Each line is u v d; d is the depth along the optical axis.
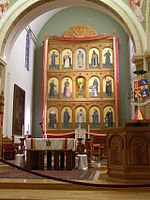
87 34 21.84
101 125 19.91
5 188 5.67
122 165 6.18
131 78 20.02
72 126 20.06
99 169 9.52
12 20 13.89
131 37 13.16
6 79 14.16
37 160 9.76
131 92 17.27
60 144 9.40
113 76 20.52
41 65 22.47
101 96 20.31
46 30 22.78
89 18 22.38
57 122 20.16
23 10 13.95
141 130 6.16
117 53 20.75
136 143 6.16
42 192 5.19
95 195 4.86
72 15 22.55
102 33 22.22
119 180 6.12
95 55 20.92
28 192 5.18
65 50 21.16
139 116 7.83
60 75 20.83
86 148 11.12
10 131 16.09
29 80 20.89
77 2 14.30
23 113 18.98
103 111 20.12
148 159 6.10
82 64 20.88
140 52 12.81
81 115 20.19
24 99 19.27
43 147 9.41
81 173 8.05
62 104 20.41
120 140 6.32
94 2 13.94
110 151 6.64
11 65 16.36
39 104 21.94
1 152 13.03
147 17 12.84
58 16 22.73
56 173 8.05
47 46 21.19
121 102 21.06
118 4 13.46
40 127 21.62
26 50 20.14
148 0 12.66
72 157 10.13
